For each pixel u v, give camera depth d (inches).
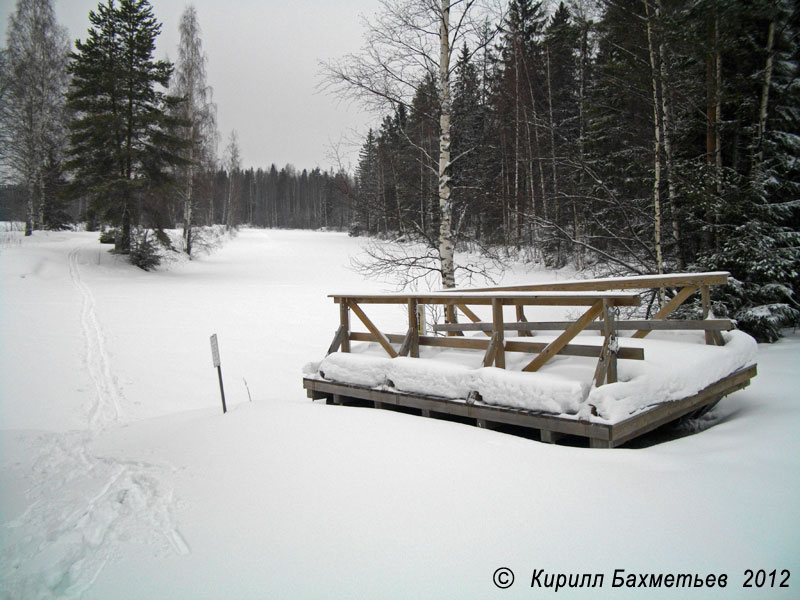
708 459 154.3
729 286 416.2
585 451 164.4
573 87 774.5
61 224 1758.1
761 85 476.4
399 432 187.0
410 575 105.0
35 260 976.9
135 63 1120.2
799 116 479.2
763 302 419.8
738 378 227.8
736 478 138.9
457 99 367.6
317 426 200.2
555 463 153.6
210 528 132.8
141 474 180.2
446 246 365.1
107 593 108.7
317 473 157.3
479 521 123.0
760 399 233.6
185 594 105.5
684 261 475.2
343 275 1187.9
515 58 619.8
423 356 253.3
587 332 296.0
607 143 534.0
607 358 178.2
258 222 4813.0
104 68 1092.5
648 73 421.1
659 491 133.2
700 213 461.7
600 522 119.6
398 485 144.2
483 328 280.8
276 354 521.0
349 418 207.9
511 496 133.7
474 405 203.0
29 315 619.5
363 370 251.3
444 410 215.8
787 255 415.2
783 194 475.2
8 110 1230.3
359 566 109.3
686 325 238.4
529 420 185.2
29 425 318.3
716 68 437.4
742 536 112.3
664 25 384.5
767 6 417.4
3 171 1332.4
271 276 1168.2
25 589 112.7
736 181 435.8
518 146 645.3
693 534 113.7
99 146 1095.0
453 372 214.2
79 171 1115.9
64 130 1363.2
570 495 132.8
